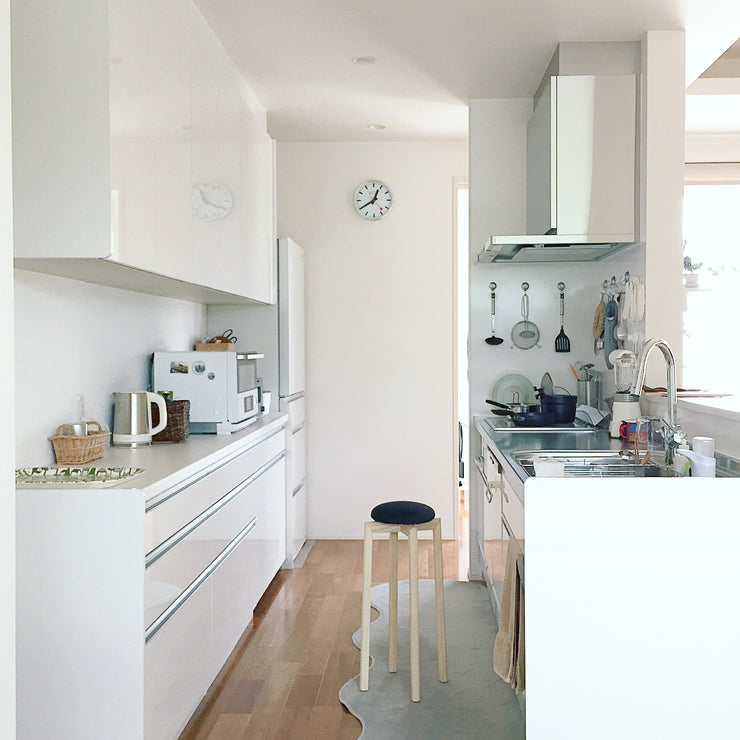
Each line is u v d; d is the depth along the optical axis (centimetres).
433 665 338
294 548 500
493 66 408
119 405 322
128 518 225
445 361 561
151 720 234
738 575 204
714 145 546
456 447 563
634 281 380
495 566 353
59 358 287
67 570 226
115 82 230
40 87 227
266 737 276
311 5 328
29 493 226
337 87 436
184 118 303
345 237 561
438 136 543
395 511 314
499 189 460
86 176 227
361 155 558
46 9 227
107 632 225
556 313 463
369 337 562
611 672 205
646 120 368
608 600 205
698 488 204
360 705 299
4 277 155
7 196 156
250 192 421
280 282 489
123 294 348
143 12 255
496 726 283
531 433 388
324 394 566
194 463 275
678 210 366
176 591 257
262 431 394
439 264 559
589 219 377
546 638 206
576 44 380
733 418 255
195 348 434
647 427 311
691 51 394
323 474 567
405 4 331
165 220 279
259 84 427
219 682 322
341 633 376
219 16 335
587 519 205
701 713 204
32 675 227
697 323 557
